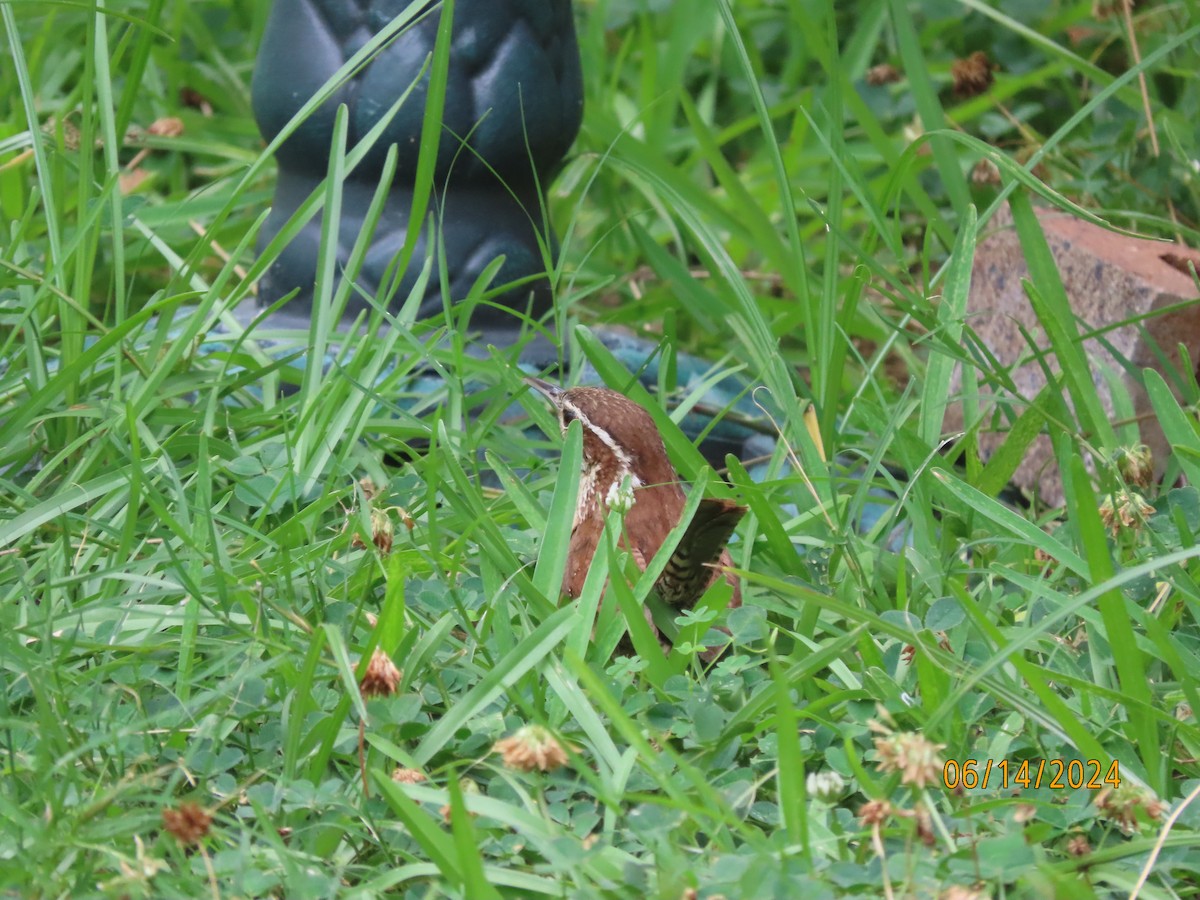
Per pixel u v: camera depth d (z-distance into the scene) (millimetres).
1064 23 12188
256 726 5215
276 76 8289
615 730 5184
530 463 7352
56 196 7812
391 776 4926
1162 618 5898
